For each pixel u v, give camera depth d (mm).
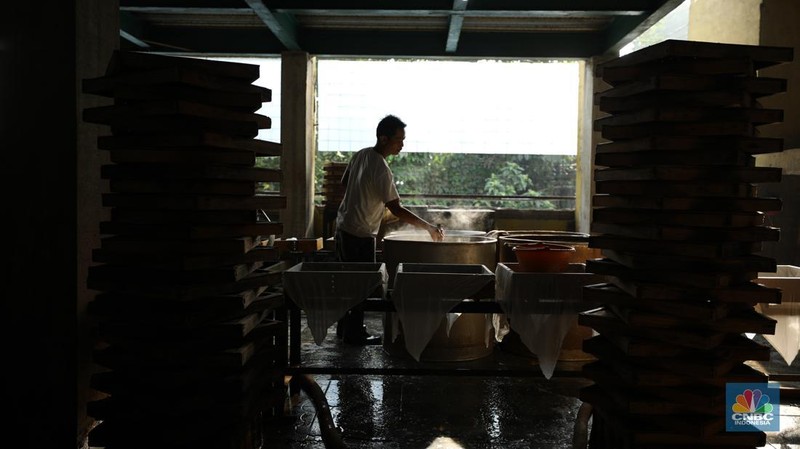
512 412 3596
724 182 2459
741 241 2502
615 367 2666
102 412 2627
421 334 3402
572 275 3422
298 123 7828
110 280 2641
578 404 3729
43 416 2912
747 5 6566
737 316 2533
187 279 2619
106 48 3121
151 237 2627
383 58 8016
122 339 2652
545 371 3430
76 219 2840
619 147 2652
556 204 11422
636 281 2607
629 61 2586
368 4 6312
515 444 3148
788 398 3762
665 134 2477
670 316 2529
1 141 2871
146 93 2545
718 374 2418
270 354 3055
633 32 6777
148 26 7805
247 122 2684
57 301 2867
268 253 2926
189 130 2547
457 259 4277
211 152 2576
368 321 6219
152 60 2580
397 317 3863
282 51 7809
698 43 2420
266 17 6422
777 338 3504
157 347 2596
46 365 2895
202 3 6371
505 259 4832
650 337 2545
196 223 2617
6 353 2918
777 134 6512
